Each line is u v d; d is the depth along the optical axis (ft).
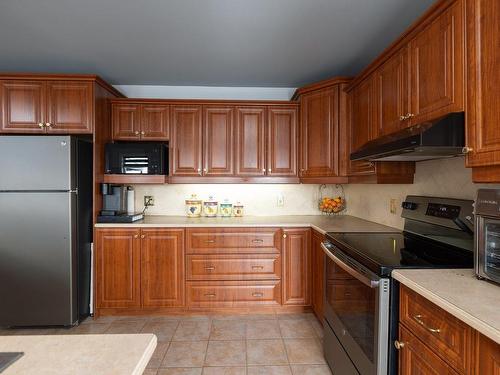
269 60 8.61
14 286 8.05
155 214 10.73
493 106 3.44
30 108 8.50
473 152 3.76
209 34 7.14
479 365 2.73
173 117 9.64
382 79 6.48
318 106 9.24
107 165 9.11
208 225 8.82
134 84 10.66
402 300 4.01
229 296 8.88
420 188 6.70
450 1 4.19
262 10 6.17
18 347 2.26
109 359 2.12
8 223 7.99
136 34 7.15
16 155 7.98
